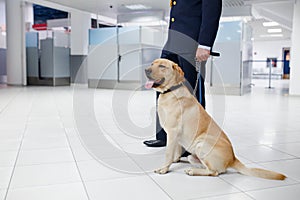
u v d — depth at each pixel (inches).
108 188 67.9
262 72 874.1
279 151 100.4
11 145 104.6
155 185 69.7
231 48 318.0
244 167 75.3
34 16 591.5
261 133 129.3
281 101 262.2
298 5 311.6
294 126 146.0
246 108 213.5
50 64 411.8
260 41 949.2
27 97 266.2
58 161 86.8
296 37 313.0
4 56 466.9
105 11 445.1
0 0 478.3
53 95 283.3
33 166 82.4
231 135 124.9
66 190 66.6
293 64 313.7
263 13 420.5
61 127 136.4
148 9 429.1
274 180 73.0
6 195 63.9
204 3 82.5
